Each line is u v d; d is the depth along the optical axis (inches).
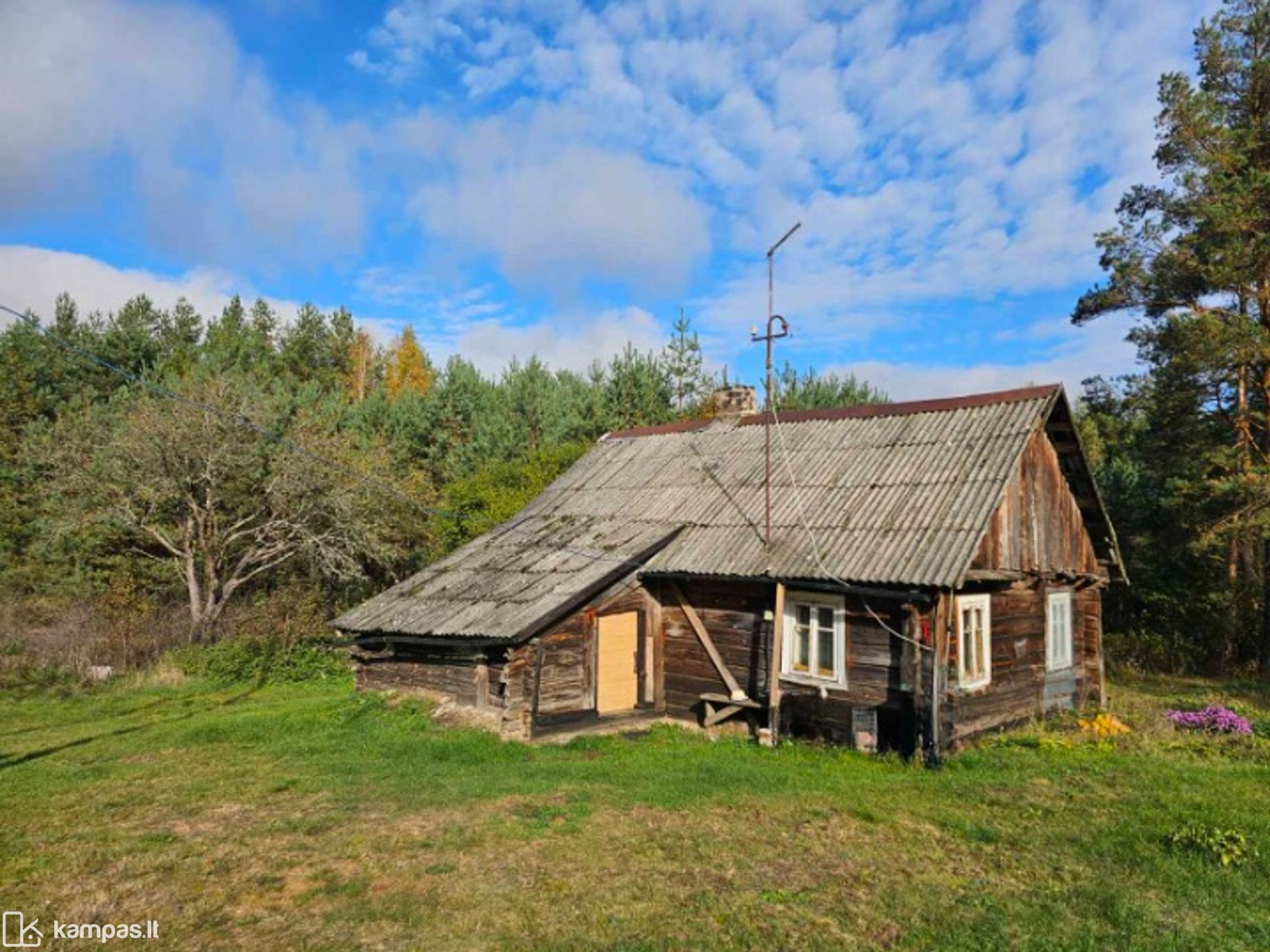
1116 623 1028.5
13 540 1165.1
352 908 260.1
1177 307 848.3
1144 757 470.9
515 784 414.0
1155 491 981.2
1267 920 255.0
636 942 238.5
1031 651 594.2
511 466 1138.7
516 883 282.4
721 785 413.7
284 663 819.4
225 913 256.4
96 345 1628.9
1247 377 844.0
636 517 680.4
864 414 673.6
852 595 523.5
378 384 1825.8
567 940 239.5
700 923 252.2
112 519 943.0
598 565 607.5
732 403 792.3
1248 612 898.1
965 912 260.8
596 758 497.7
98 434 1040.8
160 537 963.3
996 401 601.9
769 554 556.1
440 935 242.7
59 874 287.0
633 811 367.2
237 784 418.6
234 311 2304.4
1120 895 271.4
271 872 289.9
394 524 1125.7
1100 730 538.9
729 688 574.9
